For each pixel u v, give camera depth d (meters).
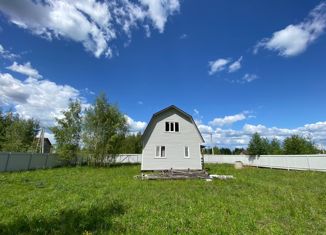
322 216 7.29
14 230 5.71
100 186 12.77
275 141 34.97
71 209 7.61
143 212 7.43
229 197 10.02
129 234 5.52
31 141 38.97
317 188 12.66
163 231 5.74
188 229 5.98
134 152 50.38
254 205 8.59
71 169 24.05
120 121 30.61
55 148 28.42
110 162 30.53
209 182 15.09
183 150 23.83
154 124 23.84
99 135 29.39
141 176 17.06
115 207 7.95
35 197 9.38
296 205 8.59
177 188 12.52
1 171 18.55
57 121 29.23
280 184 14.21
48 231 5.75
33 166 23.19
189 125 24.55
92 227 6.01
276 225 6.38
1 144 31.91
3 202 8.40
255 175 19.67
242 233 5.76
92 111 29.86
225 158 42.56
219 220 6.74
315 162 22.55
